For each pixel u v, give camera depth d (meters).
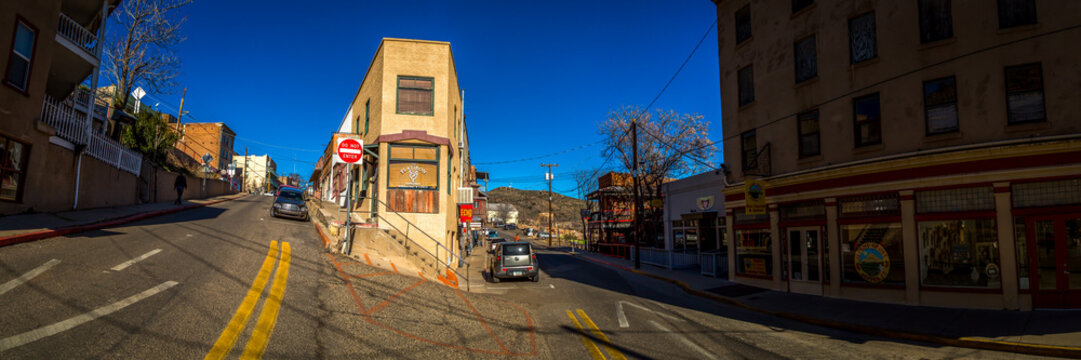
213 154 70.69
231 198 39.50
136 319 6.12
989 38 11.59
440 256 18.83
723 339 9.10
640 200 38.72
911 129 12.63
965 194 11.70
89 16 19.33
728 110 18.84
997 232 11.12
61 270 7.89
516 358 7.08
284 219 22.53
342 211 27.69
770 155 16.70
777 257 16.00
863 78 13.82
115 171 20.59
